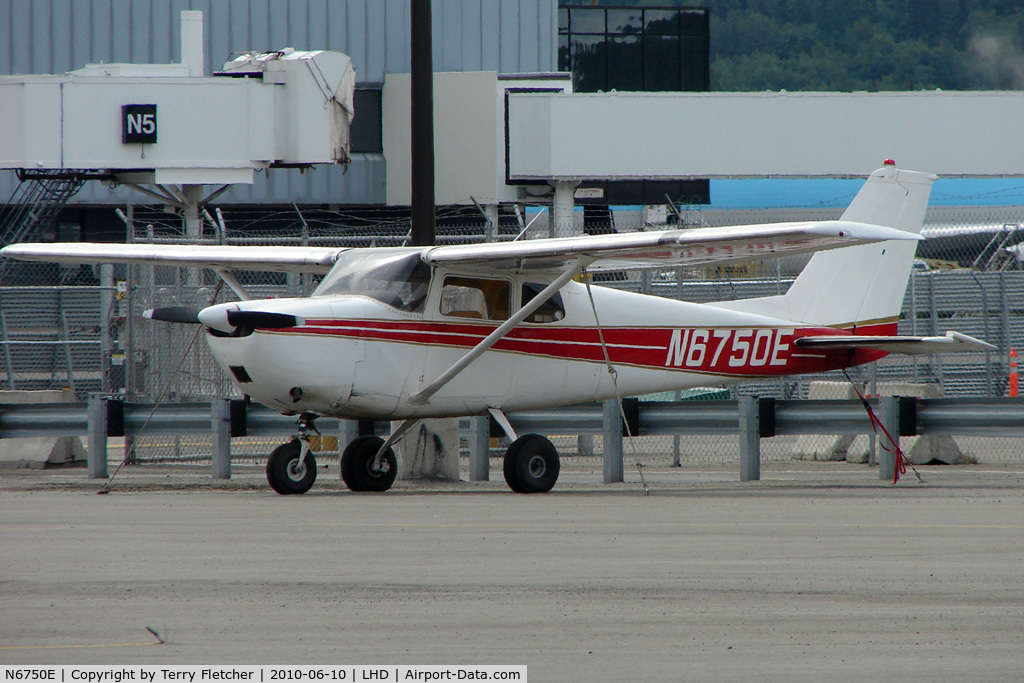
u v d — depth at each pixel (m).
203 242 58.16
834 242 34.88
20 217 114.50
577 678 16.03
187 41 108.88
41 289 60.62
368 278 40.06
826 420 45.72
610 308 44.34
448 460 48.44
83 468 55.66
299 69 103.00
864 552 26.02
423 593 21.66
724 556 25.53
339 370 38.03
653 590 21.84
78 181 109.12
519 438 41.50
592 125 115.81
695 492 41.00
